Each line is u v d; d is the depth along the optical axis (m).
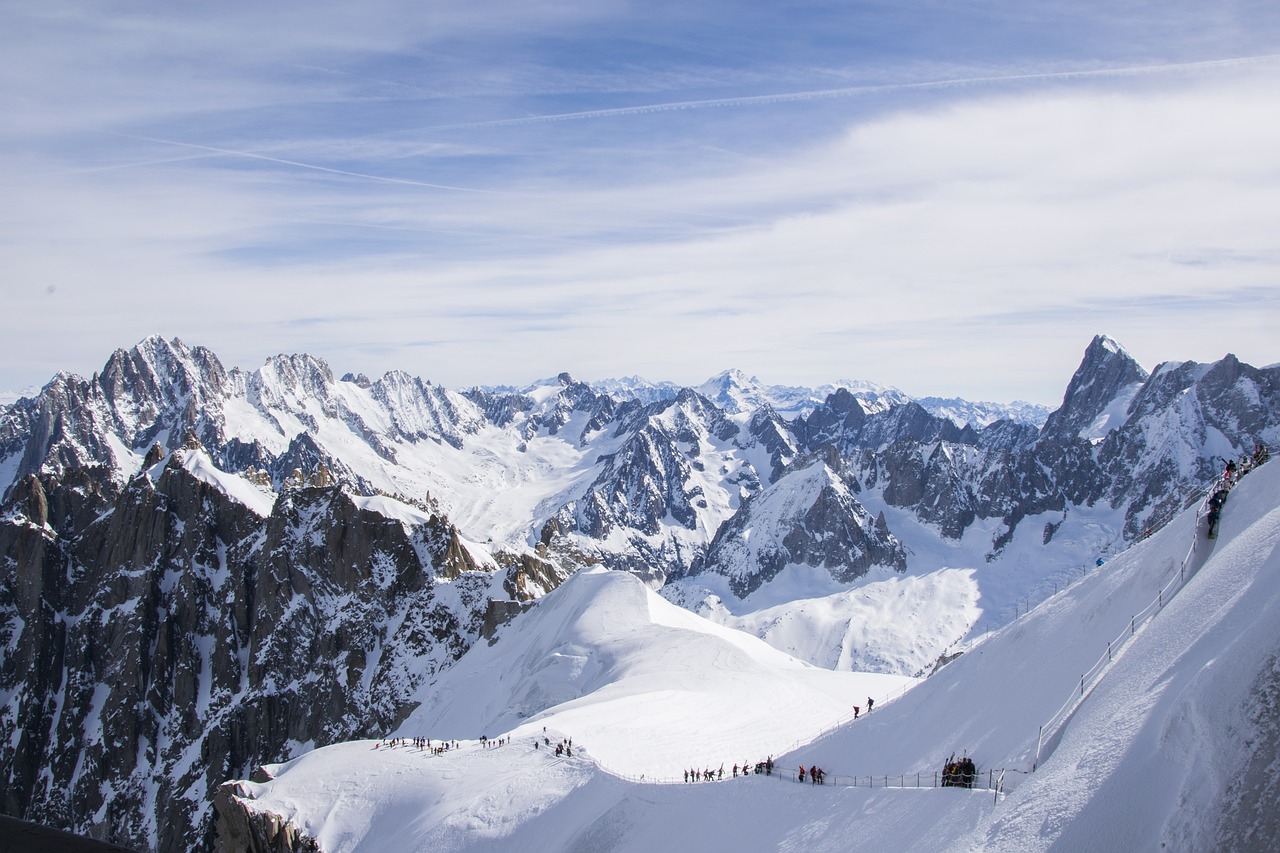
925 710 77.00
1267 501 54.75
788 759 86.75
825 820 64.31
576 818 94.69
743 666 175.62
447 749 132.25
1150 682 42.78
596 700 156.75
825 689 172.88
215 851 120.38
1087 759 40.16
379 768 128.62
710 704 142.38
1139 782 35.22
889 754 73.88
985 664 75.12
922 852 47.84
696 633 197.38
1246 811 30.19
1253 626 36.00
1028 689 63.66
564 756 114.81
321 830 117.56
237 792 126.25
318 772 130.38
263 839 116.44
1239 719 33.06
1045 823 37.94
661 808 85.88
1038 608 77.00
